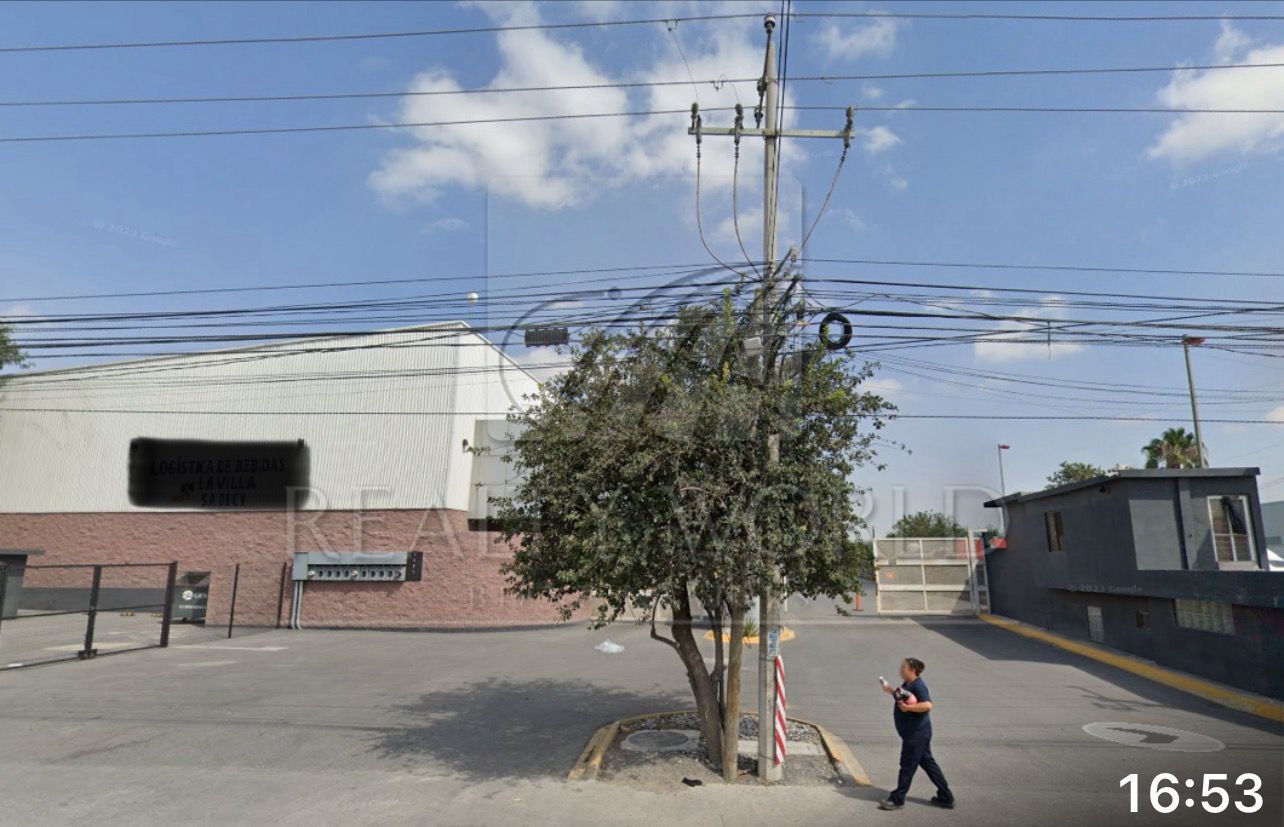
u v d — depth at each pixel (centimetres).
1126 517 1620
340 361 2422
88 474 2569
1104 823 665
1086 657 1650
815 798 736
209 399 2511
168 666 1511
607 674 1426
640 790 756
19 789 736
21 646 1794
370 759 851
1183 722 1043
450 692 1244
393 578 2277
